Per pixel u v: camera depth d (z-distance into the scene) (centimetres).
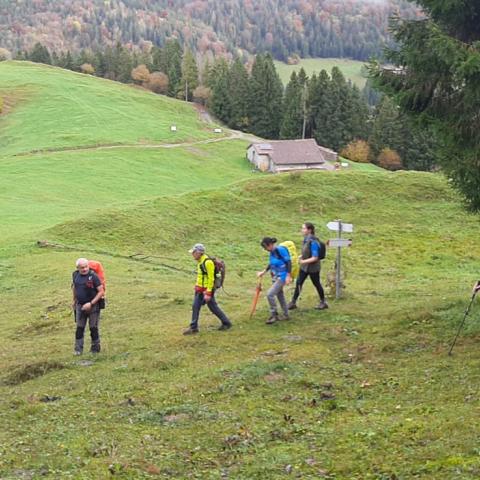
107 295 2536
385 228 4219
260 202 4547
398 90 1567
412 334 1477
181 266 3334
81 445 920
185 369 1348
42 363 1477
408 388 1112
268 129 13100
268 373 1252
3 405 1171
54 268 3125
